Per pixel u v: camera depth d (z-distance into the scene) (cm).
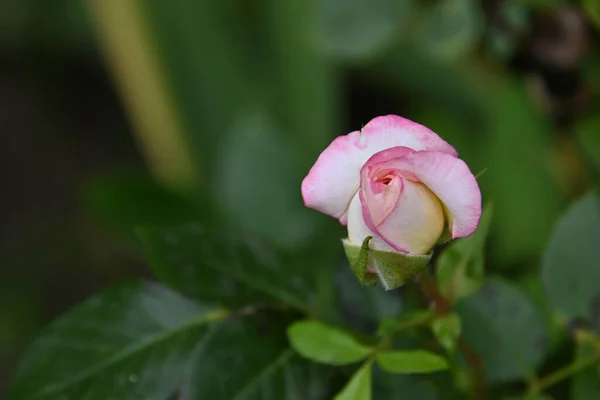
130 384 53
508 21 62
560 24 61
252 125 65
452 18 62
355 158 48
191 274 54
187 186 69
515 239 71
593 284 54
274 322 54
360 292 55
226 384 53
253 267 55
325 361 52
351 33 65
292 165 65
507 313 55
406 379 54
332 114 88
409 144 48
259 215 65
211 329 54
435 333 52
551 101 64
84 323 54
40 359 53
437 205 48
